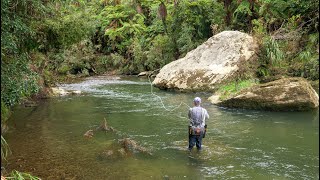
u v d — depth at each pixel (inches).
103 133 398.6
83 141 366.0
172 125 434.9
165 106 558.9
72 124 442.3
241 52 703.1
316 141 356.2
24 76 343.0
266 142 356.2
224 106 535.2
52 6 388.5
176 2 1059.3
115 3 1378.0
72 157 314.0
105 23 1318.9
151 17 1375.5
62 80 983.0
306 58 595.8
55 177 266.1
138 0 1339.8
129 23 1294.3
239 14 975.6
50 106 565.3
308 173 273.9
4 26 290.8
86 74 1167.6
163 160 306.3
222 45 738.2
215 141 362.3
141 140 370.3
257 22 848.9
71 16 403.5
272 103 496.7
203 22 1049.5
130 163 299.1
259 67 693.3
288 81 503.2
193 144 331.9
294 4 729.6
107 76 1152.8
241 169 283.6
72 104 583.8
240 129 406.9
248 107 515.5
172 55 1106.1
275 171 279.3
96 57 1291.8
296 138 367.6
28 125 435.8
